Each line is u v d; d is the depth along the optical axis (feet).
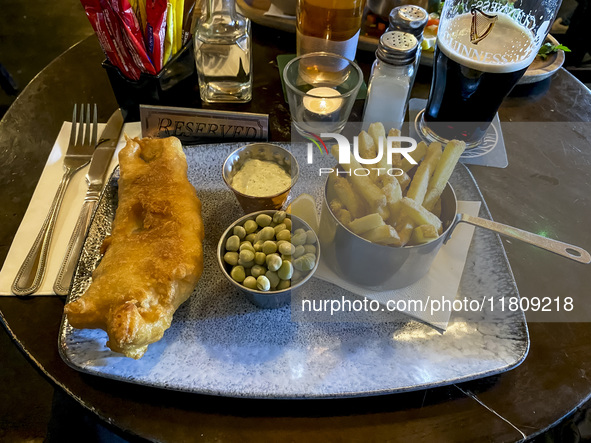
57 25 8.91
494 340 2.65
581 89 4.54
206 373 2.46
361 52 4.77
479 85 3.46
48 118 4.02
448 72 3.51
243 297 2.86
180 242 2.68
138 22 3.57
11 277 2.92
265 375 2.46
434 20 4.69
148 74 3.77
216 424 2.35
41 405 4.52
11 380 4.69
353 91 3.79
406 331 2.71
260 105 4.24
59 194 3.35
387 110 3.86
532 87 4.53
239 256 2.65
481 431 2.36
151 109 3.69
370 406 2.43
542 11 3.28
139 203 2.94
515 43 3.34
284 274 2.57
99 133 3.90
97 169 3.49
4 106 7.54
